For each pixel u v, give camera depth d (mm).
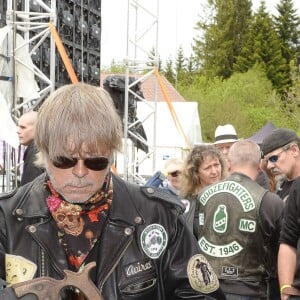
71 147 1497
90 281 1492
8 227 1592
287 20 57219
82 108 1516
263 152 4234
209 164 4441
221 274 3715
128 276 1606
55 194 1599
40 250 1582
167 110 15984
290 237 3236
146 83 25656
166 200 1684
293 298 3176
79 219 1603
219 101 43688
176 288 1681
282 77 52406
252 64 53406
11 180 7980
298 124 38406
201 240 3832
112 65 41750
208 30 57219
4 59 7402
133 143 11617
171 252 1671
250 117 43969
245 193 3748
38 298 1456
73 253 1593
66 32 10383
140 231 1637
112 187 1637
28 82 7645
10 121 6465
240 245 3703
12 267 1567
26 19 7957
